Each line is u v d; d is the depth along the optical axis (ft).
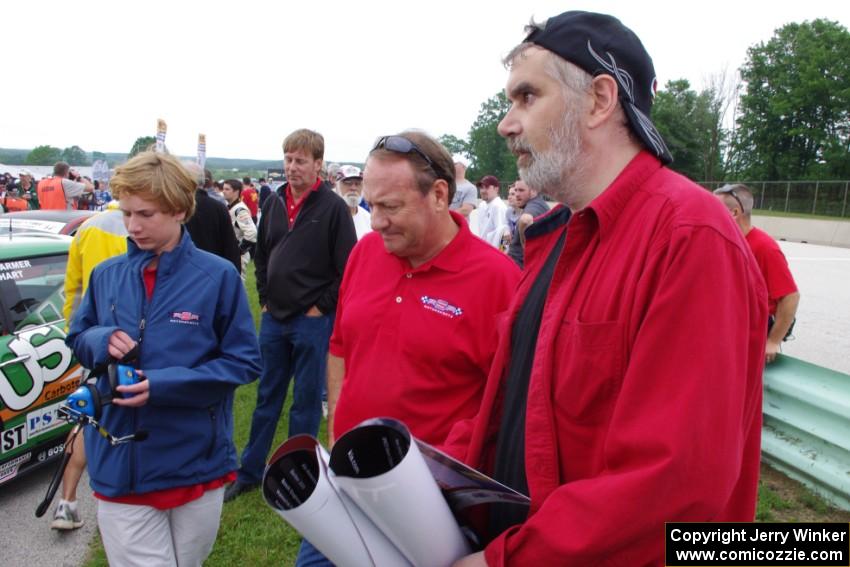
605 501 3.05
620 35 3.77
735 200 12.53
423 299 6.12
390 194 5.89
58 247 13.53
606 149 3.82
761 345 3.41
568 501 3.22
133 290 6.79
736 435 3.02
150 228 6.60
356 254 7.11
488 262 6.15
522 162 4.03
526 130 3.86
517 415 4.25
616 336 3.37
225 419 7.14
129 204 6.49
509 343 4.62
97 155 103.76
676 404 2.99
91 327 6.96
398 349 6.14
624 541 3.03
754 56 167.12
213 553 10.09
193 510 6.97
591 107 3.74
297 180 11.80
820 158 160.76
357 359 6.43
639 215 3.52
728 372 3.01
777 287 12.38
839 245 73.61
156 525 6.74
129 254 6.95
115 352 6.43
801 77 155.33
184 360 6.74
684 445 2.93
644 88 3.88
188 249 6.97
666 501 2.94
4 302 11.94
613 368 3.38
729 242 3.18
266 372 12.23
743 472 3.72
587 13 3.81
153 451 6.54
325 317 12.01
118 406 6.48
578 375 3.50
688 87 182.09
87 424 6.25
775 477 12.44
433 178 5.96
